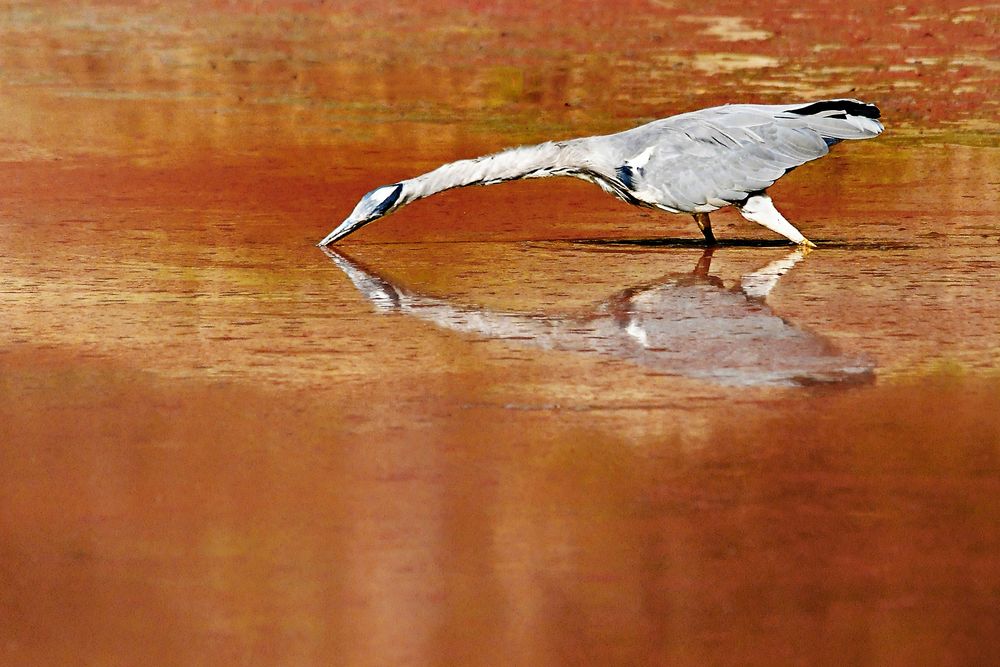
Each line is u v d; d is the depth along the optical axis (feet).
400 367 38.45
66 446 32.71
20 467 31.45
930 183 64.64
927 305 44.37
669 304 44.65
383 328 42.14
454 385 36.86
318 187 64.03
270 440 33.04
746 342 40.50
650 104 85.92
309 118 82.89
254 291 46.52
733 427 33.68
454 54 104.99
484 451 32.30
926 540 27.61
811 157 49.80
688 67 97.91
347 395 36.14
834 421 34.06
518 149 50.37
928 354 39.32
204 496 29.81
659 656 23.18
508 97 88.89
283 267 49.80
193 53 107.55
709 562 26.63
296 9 125.80
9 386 36.94
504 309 44.27
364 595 25.36
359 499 29.60
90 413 34.91
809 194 62.69
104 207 59.93
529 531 28.02
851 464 31.37
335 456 32.01
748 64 98.22
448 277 48.32
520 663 22.95
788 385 36.76
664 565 26.53
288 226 56.44
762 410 34.86
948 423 33.86
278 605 25.00
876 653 23.24
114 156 71.77
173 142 75.66
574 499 29.63
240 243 53.47
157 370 38.22
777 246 52.95
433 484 30.37
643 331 41.65
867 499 29.53
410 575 26.13
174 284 47.29
